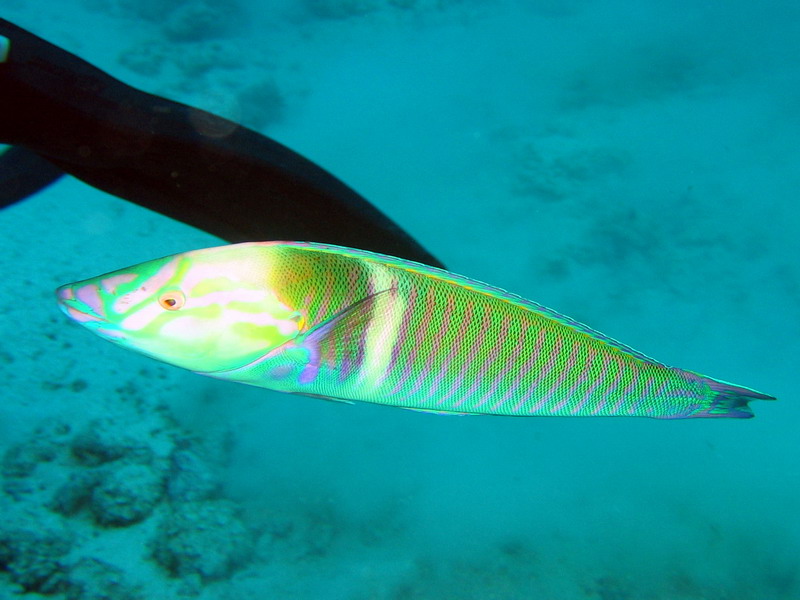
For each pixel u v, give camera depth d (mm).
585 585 1079
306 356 274
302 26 3340
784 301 1849
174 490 1048
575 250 1976
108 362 1249
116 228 1661
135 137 364
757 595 1098
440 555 1130
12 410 1077
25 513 893
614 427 1490
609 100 2750
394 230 425
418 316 281
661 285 1923
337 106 2742
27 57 341
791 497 1301
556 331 292
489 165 2348
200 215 410
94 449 1021
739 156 2369
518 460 1372
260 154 388
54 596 809
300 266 271
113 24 3012
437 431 1416
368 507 1212
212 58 2859
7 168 499
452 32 3367
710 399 306
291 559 1064
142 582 891
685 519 1253
